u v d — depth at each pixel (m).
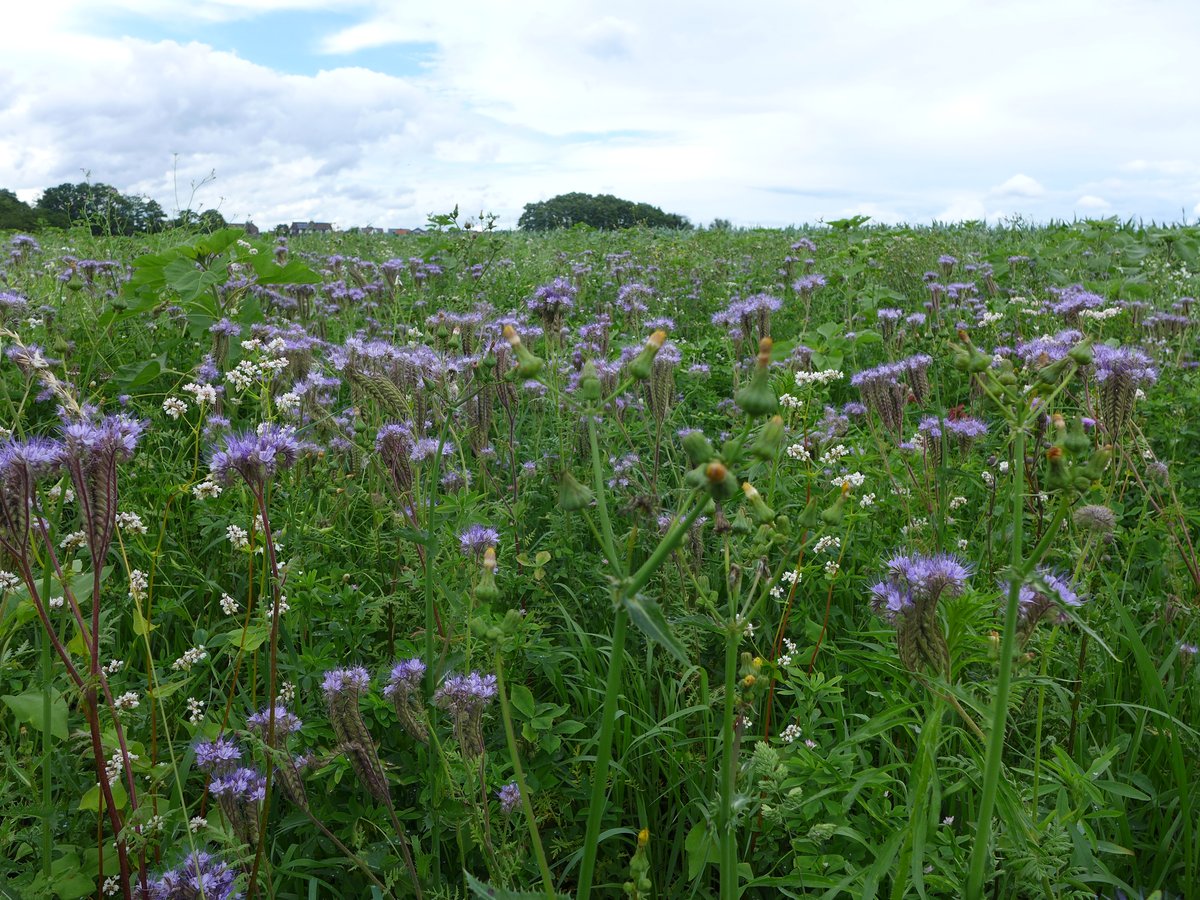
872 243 11.62
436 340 4.26
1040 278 10.52
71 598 2.14
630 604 1.65
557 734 3.05
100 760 2.12
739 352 6.51
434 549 2.90
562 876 2.71
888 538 4.21
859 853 2.54
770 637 3.62
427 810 2.70
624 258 12.66
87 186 10.61
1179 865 2.72
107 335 6.45
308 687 3.12
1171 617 3.55
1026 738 3.01
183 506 4.16
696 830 2.37
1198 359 7.60
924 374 4.17
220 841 2.38
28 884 2.33
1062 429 1.85
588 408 1.89
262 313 6.64
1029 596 2.10
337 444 4.36
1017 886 2.22
